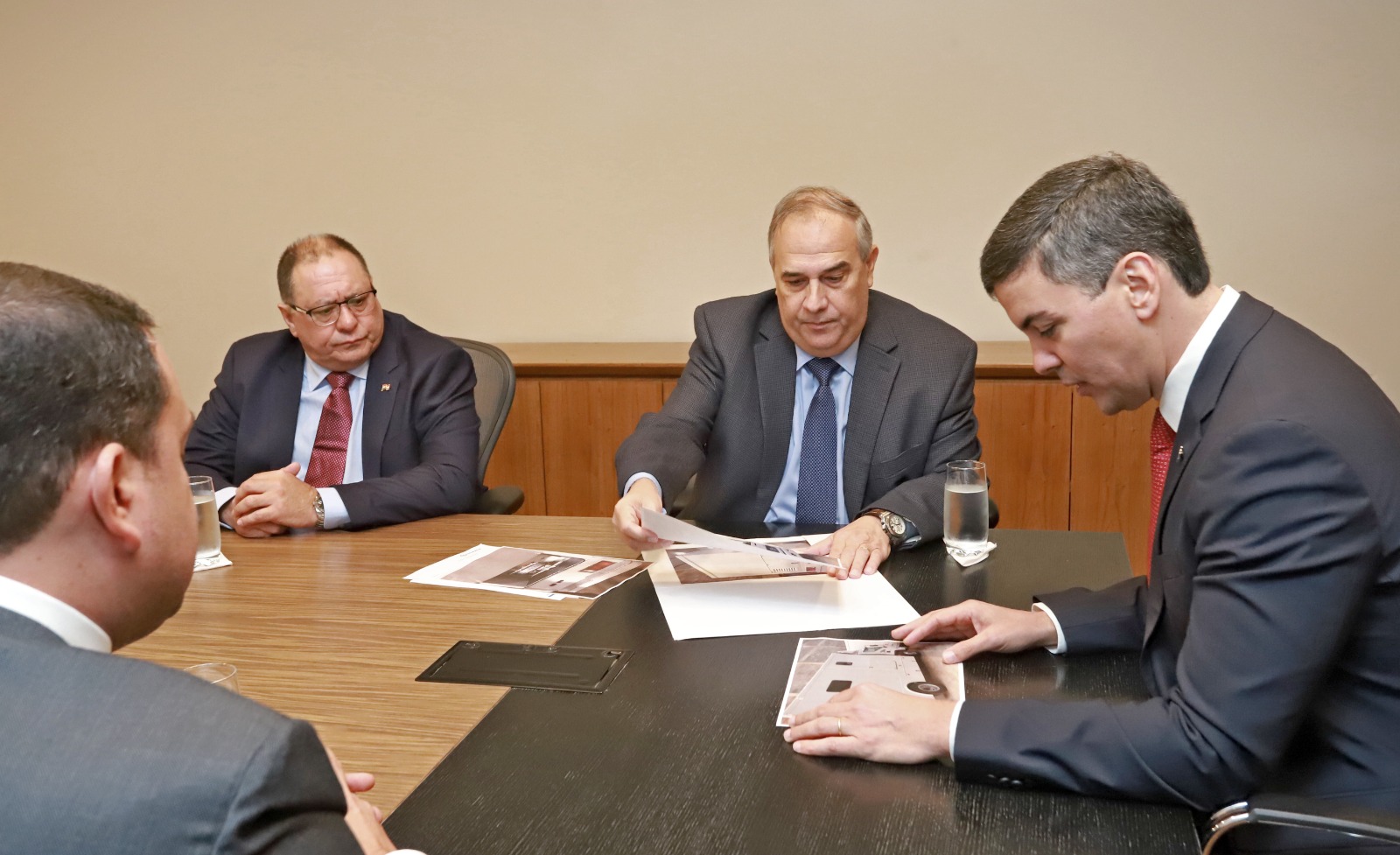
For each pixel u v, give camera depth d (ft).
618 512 6.13
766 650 4.79
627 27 12.57
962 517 5.98
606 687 4.46
